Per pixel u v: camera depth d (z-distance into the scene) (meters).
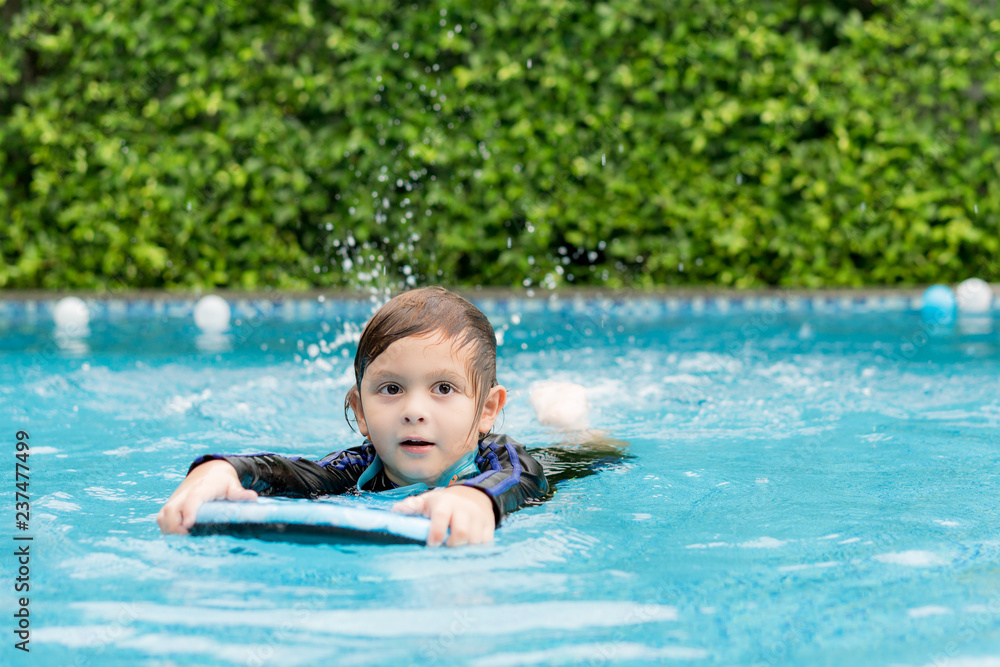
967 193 6.91
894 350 4.58
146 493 2.08
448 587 1.44
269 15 6.82
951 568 1.51
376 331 1.90
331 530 1.64
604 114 6.83
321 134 6.86
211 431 2.82
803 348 4.69
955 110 6.93
